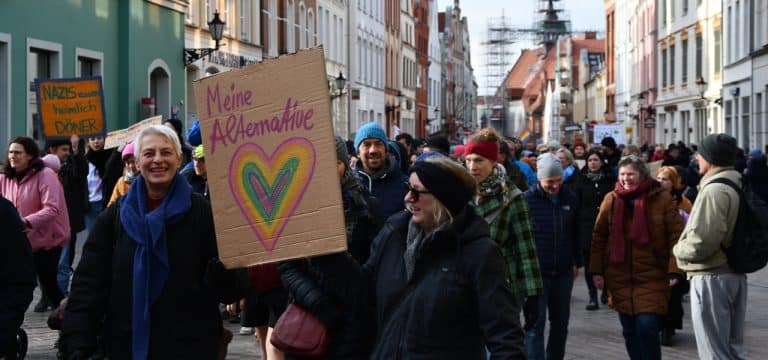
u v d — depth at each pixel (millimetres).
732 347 7844
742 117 41656
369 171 8078
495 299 4703
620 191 8719
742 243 7562
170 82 29922
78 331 5559
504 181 7527
